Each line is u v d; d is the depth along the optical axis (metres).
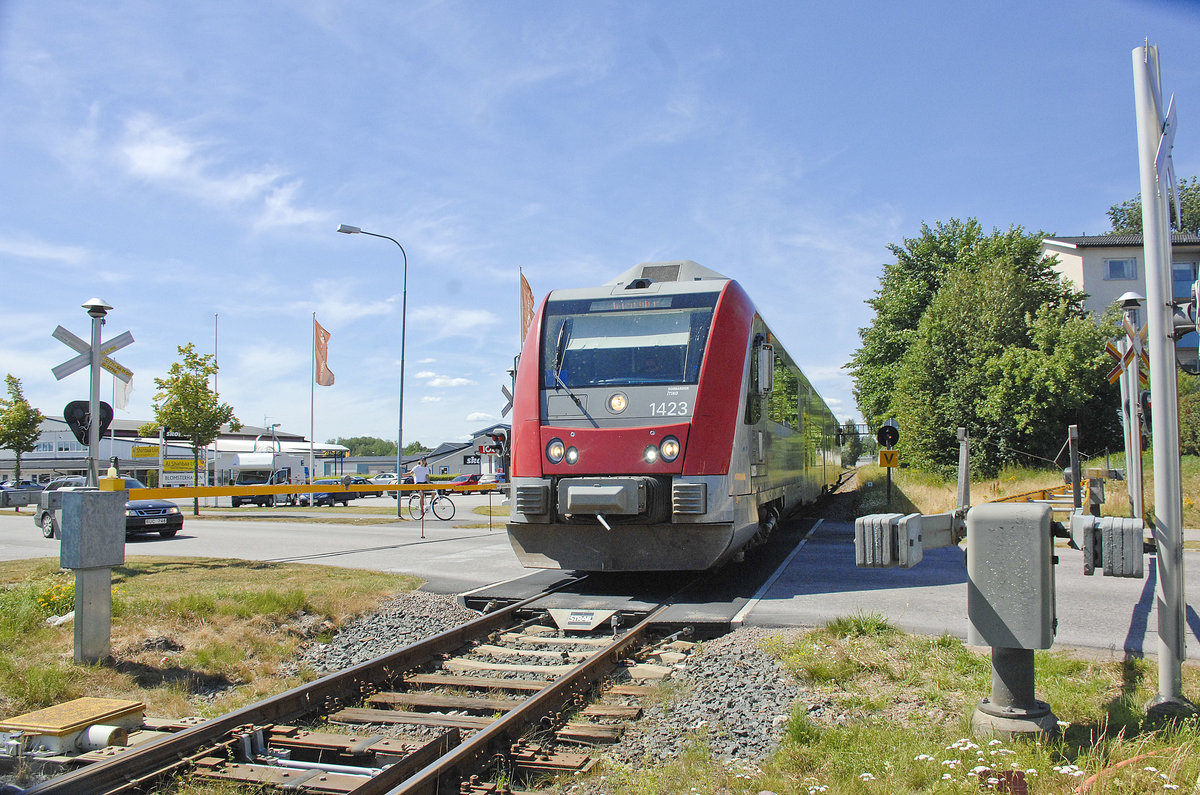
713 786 4.15
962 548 14.67
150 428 43.53
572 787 4.29
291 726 5.17
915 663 6.15
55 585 8.21
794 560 13.09
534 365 10.05
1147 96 4.99
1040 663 5.99
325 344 34.44
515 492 9.79
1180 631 4.89
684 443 9.20
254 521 24.30
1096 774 3.66
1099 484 13.62
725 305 9.98
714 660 6.77
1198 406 24.89
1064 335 27.95
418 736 5.08
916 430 30.20
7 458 64.31
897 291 40.16
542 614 8.73
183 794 4.05
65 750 4.61
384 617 8.73
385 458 85.00
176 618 7.66
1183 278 37.69
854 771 4.04
